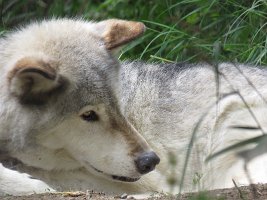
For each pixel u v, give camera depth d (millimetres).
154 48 13805
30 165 10477
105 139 10141
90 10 16516
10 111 10125
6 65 10242
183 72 11539
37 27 10859
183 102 11266
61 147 10258
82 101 10047
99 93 10156
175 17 14688
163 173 11070
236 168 10570
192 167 11047
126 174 10141
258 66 11852
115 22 11242
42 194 9211
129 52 14641
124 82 11242
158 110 11219
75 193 9258
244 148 9961
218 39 13453
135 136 10219
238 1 14203
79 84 10078
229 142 11023
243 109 11094
